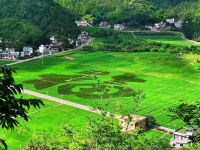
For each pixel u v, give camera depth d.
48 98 192.88
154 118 161.75
